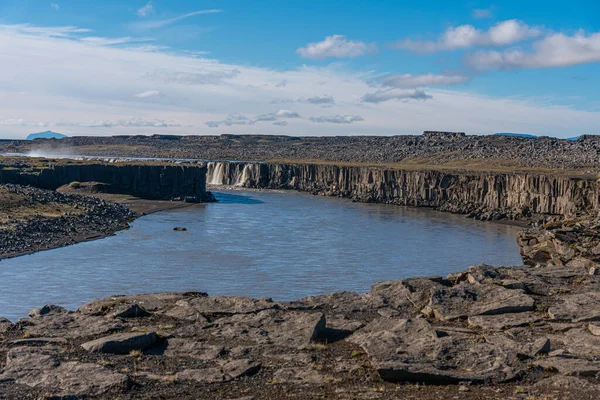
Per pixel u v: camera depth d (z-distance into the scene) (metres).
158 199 180.62
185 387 19.47
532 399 17.98
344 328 24.89
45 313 27.23
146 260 86.38
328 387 19.42
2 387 19.19
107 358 21.75
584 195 147.00
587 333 23.25
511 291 27.53
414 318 24.41
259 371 20.73
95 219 123.12
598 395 18.20
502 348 21.34
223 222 133.12
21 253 88.81
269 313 25.97
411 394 18.75
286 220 139.62
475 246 105.88
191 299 28.48
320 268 83.25
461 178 183.00
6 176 164.12
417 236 117.62
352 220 143.00
